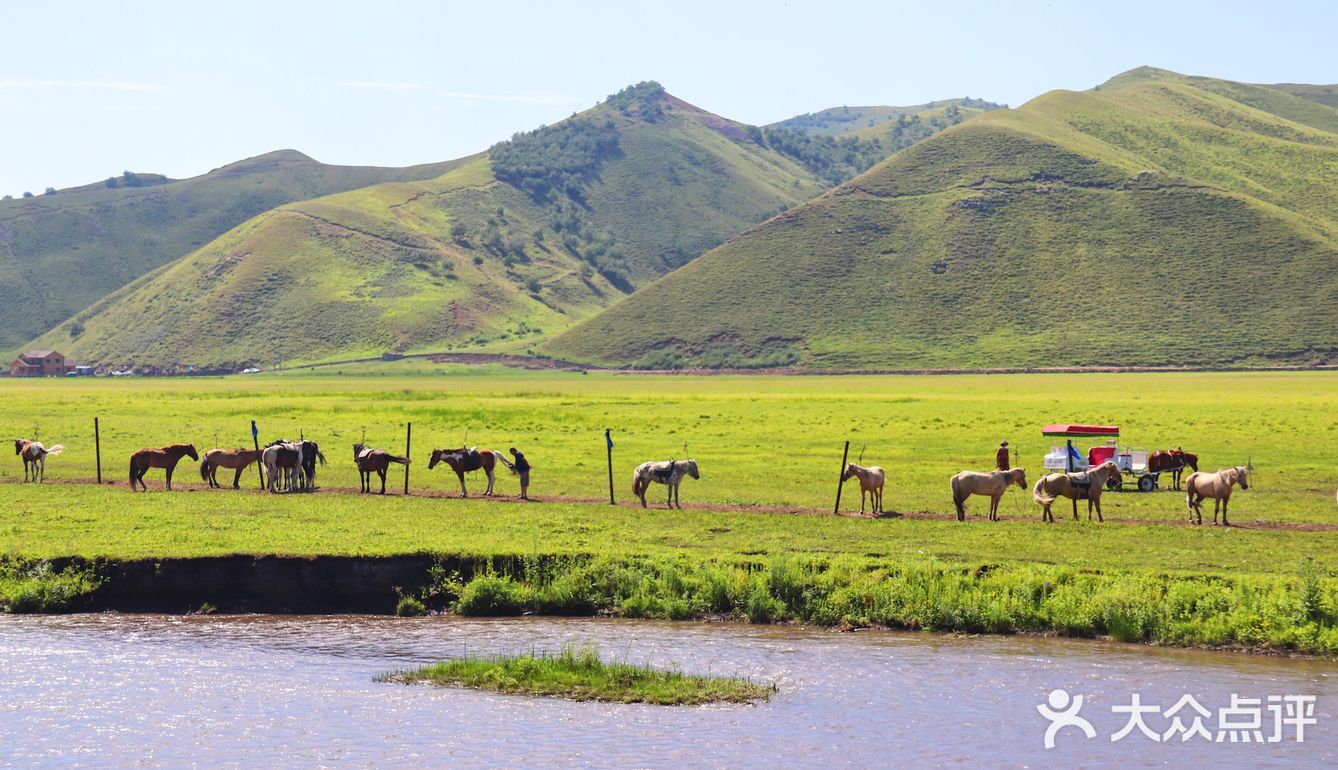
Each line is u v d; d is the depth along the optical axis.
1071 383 166.50
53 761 19.09
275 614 28.12
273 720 20.83
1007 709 21.17
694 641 25.56
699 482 45.09
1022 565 28.66
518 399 111.94
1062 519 35.97
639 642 25.47
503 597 28.27
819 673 23.22
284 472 44.56
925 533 33.12
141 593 28.73
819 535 32.88
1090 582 27.19
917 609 26.84
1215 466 49.78
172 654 24.70
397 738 20.00
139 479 42.25
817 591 27.78
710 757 19.12
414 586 29.17
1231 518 36.34
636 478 38.31
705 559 29.62
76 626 26.83
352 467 50.59
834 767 18.72
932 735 19.98
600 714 21.08
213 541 31.11
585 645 25.19
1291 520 35.88
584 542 31.58
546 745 19.66
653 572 28.98
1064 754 19.22
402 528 33.34
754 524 34.53
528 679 22.64
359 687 22.62
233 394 127.25
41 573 29.06
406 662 24.23
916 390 140.62
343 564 29.25
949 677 22.92
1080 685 22.44
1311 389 132.75
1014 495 41.84
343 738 20.02
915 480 45.75
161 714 21.16
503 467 50.38
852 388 151.62
